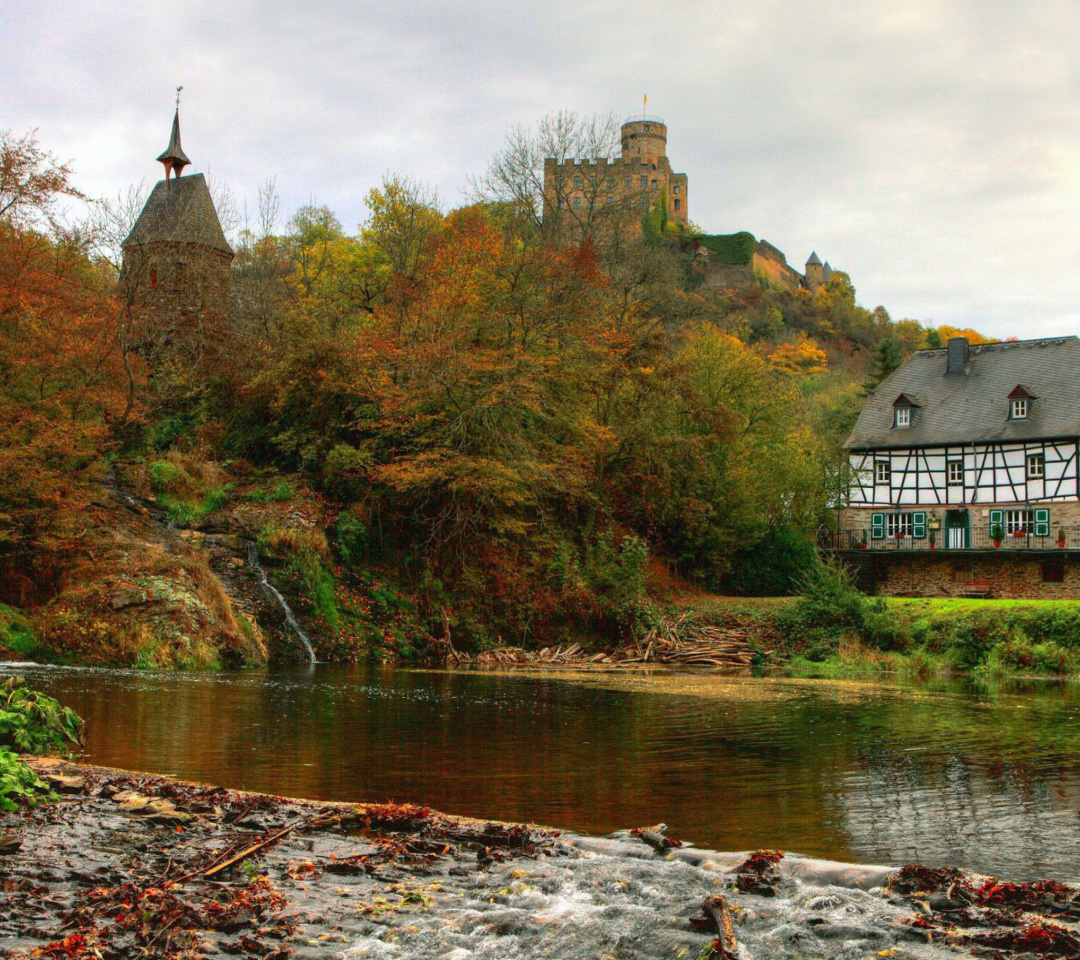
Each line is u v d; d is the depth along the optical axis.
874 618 29.52
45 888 5.39
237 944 4.65
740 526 40.38
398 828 6.93
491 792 8.47
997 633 26.70
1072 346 47.50
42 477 22.28
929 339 116.44
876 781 9.16
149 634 20.44
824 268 168.25
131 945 4.60
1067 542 42.97
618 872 5.78
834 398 69.31
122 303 33.31
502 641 29.23
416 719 13.45
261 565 26.00
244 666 21.83
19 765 7.76
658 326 38.62
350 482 30.09
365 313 39.06
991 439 45.53
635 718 14.23
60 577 21.67
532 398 30.61
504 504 31.27
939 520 46.59
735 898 5.32
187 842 6.45
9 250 26.44
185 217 43.00
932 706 16.56
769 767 9.91
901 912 5.04
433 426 30.56
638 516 38.59
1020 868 6.16
